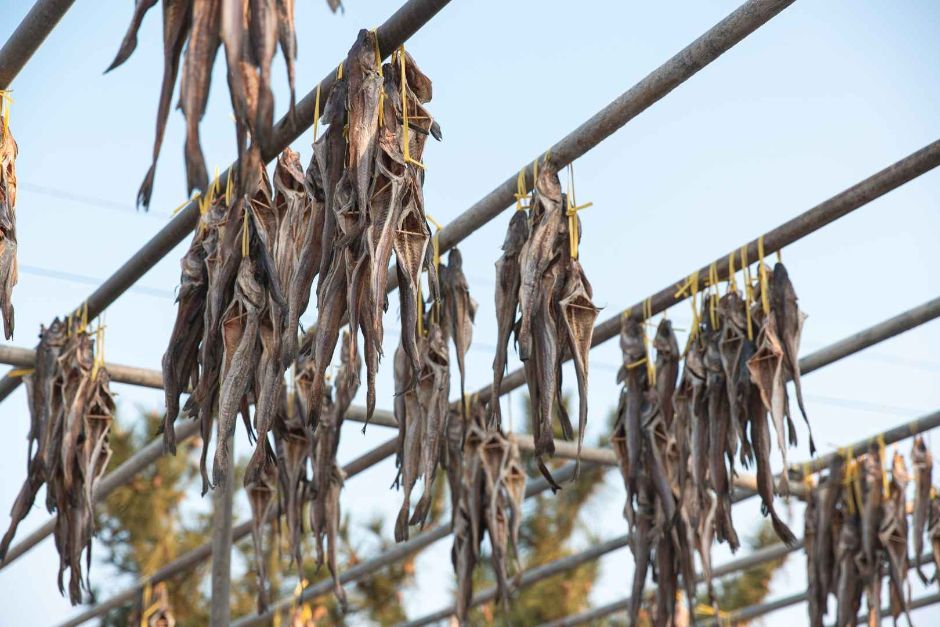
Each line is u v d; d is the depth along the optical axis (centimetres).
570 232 502
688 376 601
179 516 1588
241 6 340
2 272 494
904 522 759
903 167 512
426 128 434
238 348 432
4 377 704
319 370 405
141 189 342
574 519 1727
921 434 768
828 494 789
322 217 435
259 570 669
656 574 649
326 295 409
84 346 614
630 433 616
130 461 819
